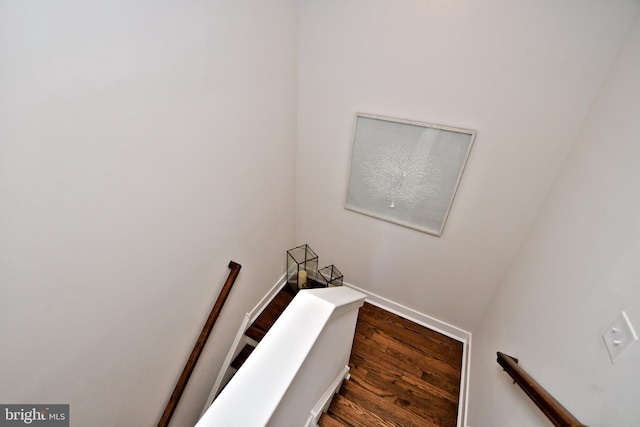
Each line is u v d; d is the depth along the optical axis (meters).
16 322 0.88
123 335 1.27
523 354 1.31
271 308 2.69
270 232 2.38
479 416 1.61
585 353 0.90
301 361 0.91
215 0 1.25
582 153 1.36
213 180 1.58
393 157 2.02
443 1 1.50
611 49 1.28
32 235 0.86
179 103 1.24
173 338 1.60
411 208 2.15
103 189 1.03
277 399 0.79
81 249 1.01
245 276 2.21
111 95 0.96
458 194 1.95
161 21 1.06
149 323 1.41
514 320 1.56
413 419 1.99
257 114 1.77
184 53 1.19
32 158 0.81
